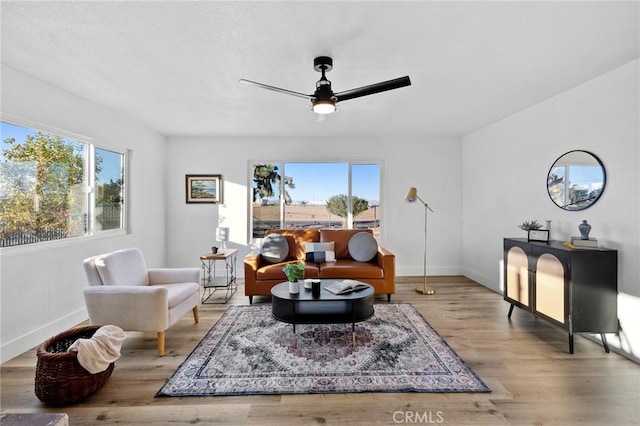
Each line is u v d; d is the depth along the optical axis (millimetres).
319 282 2684
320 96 2207
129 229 3898
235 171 4848
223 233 4016
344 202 4969
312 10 1664
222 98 3072
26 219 2549
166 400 1842
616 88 2410
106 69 2404
